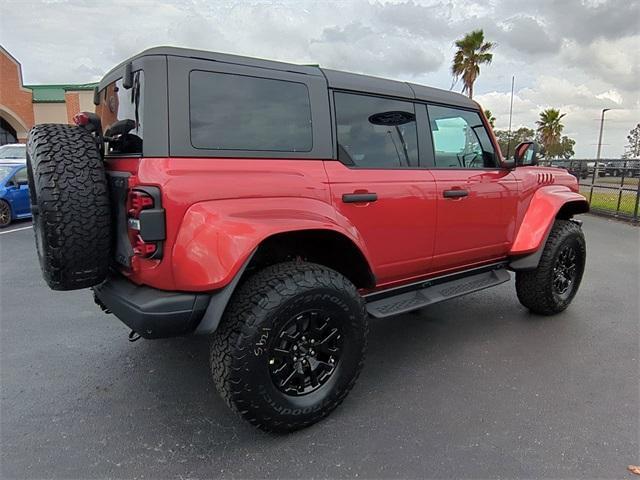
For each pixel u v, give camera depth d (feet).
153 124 7.14
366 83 9.91
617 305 15.57
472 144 12.47
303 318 8.05
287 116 8.52
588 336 12.85
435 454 7.69
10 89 96.43
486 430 8.37
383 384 10.12
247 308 7.47
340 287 8.29
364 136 9.78
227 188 7.47
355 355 8.78
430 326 13.69
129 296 7.56
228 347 7.43
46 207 7.21
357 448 7.86
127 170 7.59
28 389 9.86
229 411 9.05
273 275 7.84
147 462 7.51
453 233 11.43
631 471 7.29
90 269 7.64
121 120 8.38
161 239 7.00
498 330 13.32
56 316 14.42
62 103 101.35
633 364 11.10
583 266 15.02
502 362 11.20
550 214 13.57
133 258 7.45
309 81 8.92
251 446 7.93
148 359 11.35
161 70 7.22
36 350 11.86
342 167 9.21
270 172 8.05
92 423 8.61
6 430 8.36
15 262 21.65
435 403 9.31
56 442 8.02
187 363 11.14
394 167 10.24
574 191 15.48
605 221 37.55
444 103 11.62
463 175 11.66
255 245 7.27
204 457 7.63
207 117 7.56
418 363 11.17
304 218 8.01
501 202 12.66
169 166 7.09
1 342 12.37
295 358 8.13
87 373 10.61
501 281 12.87
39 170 7.34
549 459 7.57
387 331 13.30
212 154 7.54
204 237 7.11
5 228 31.30
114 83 8.93
